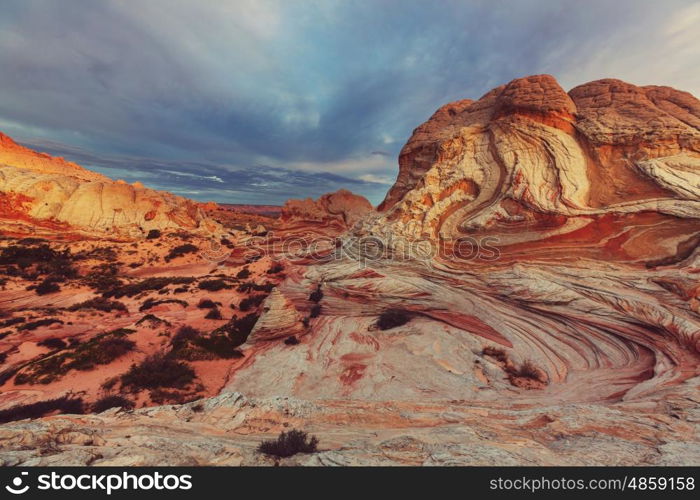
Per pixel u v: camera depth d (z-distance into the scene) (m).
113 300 30.45
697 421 7.94
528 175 23.05
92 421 8.35
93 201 57.62
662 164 20.00
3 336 20.33
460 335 19.22
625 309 16.11
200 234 63.56
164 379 14.78
